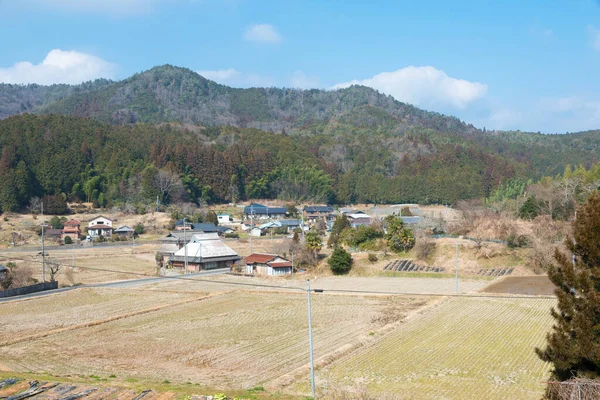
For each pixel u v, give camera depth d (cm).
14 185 10425
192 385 2256
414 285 4941
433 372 2495
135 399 1947
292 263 5769
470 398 2159
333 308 4044
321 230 9788
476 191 12825
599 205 1834
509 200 8431
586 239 1797
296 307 4109
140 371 2573
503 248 5728
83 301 4459
